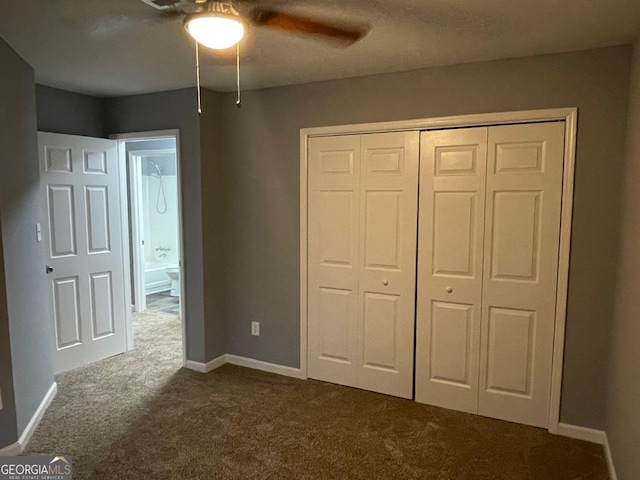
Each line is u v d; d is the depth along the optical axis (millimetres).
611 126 2500
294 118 3400
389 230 3158
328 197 3344
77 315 3738
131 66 2939
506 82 2725
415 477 2352
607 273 2570
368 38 2365
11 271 2537
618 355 2357
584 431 2699
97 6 1957
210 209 3668
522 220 2756
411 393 3201
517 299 2812
